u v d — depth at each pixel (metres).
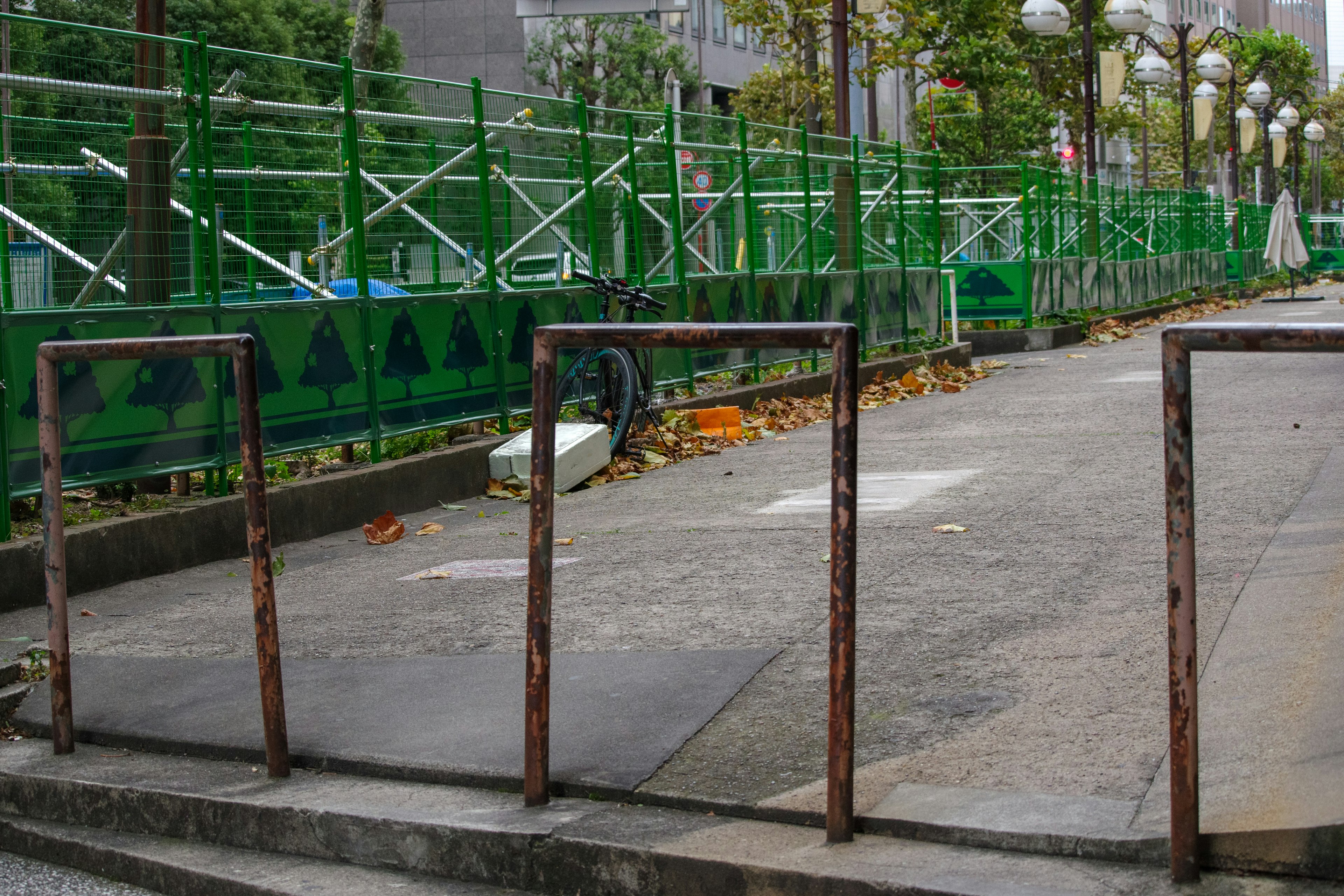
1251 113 38.69
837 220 15.00
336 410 8.15
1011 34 47.34
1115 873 2.88
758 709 4.00
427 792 3.60
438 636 5.10
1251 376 13.95
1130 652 4.33
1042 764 3.42
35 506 6.81
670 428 10.66
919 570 5.73
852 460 3.09
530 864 3.23
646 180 11.55
